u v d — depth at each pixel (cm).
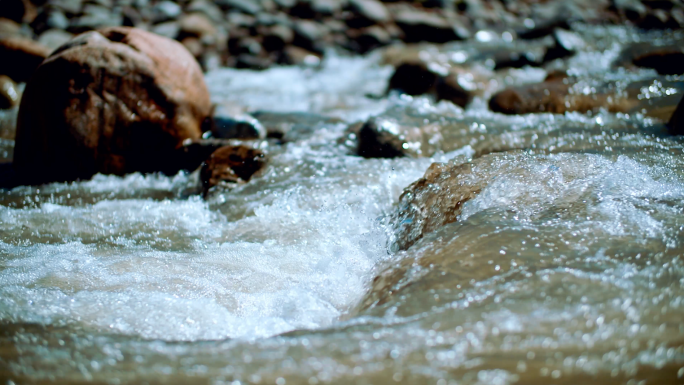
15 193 398
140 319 219
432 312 187
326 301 237
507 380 150
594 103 479
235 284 251
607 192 256
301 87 746
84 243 304
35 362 176
